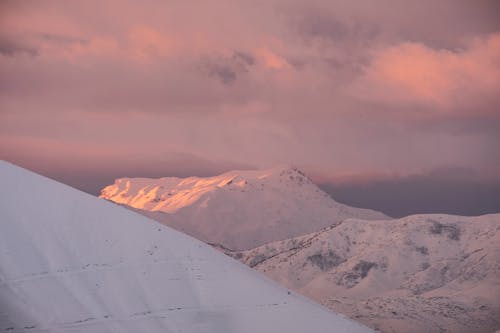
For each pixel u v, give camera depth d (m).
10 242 163.25
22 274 157.25
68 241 168.75
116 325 152.25
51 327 147.00
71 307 152.88
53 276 159.12
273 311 167.00
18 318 146.50
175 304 162.25
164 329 155.12
